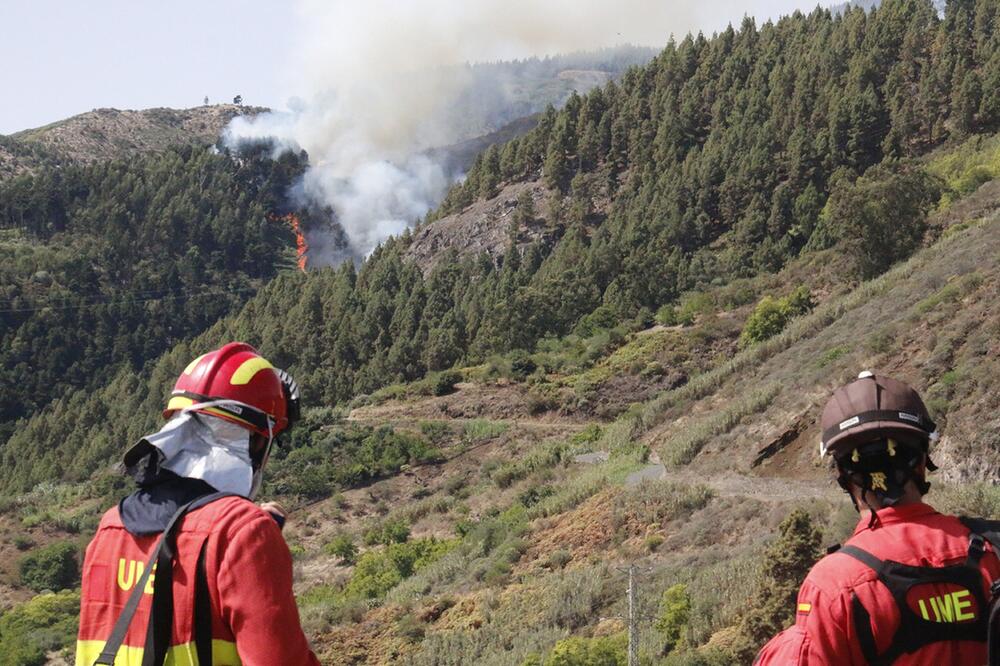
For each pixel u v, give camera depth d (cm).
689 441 5594
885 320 5878
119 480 10738
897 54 14612
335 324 14238
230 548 318
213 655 314
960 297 5231
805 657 321
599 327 11506
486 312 12538
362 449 9244
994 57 12912
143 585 321
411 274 14962
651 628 3425
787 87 14850
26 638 6369
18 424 18425
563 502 5584
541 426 9250
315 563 7069
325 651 4478
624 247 13075
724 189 13412
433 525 7194
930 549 321
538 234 15900
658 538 4478
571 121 17300
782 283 10562
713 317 10275
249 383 364
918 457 339
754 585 3181
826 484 4506
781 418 5256
